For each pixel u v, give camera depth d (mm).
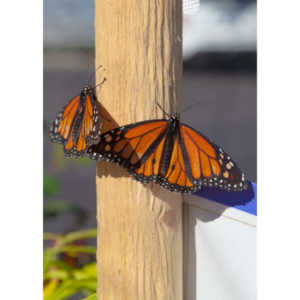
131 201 814
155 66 804
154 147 805
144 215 815
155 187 814
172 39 807
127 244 820
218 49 3076
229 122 2289
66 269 979
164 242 822
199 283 848
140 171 804
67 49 3289
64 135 798
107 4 806
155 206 815
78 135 795
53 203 1327
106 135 799
